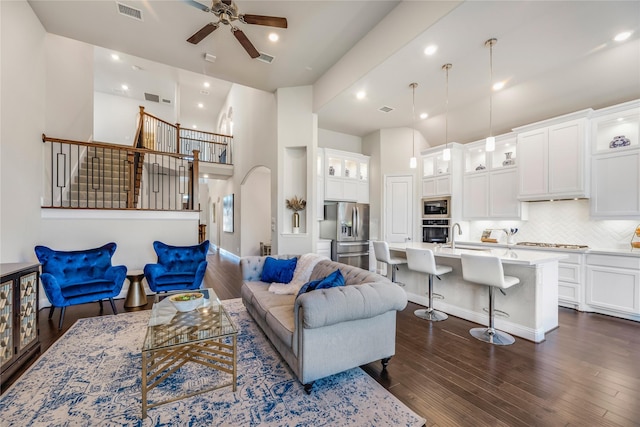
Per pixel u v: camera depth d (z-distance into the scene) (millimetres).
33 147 3357
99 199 5227
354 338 1999
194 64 4293
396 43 3070
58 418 1621
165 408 1720
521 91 4086
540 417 1654
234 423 1594
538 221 4484
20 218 3051
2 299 2023
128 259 4223
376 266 6035
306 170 5051
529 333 2746
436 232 5438
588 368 2203
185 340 1827
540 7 2441
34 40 3268
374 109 4809
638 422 1612
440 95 4246
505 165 4672
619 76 3395
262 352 2453
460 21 2598
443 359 2355
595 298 3516
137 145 5984
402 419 1627
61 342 2625
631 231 3596
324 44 3756
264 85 5035
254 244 7574
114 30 3520
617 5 2402
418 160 5812
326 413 1678
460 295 3414
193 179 4816
